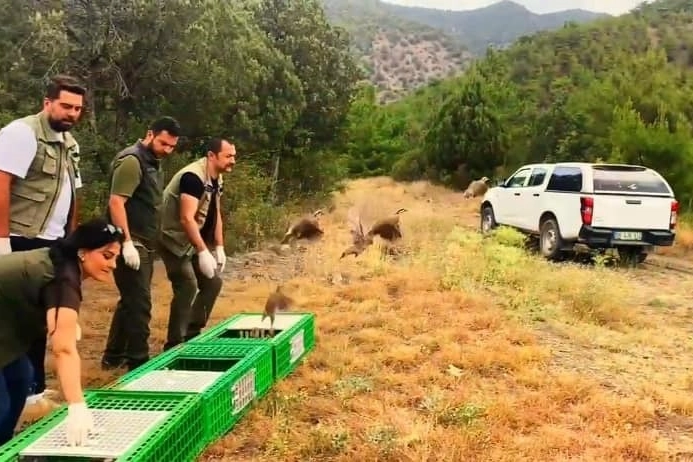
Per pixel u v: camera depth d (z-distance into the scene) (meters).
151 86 12.47
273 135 19.09
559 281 9.85
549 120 25.97
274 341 5.67
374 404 5.44
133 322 5.79
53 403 5.10
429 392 5.73
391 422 5.05
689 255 14.48
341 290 9.25
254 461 4.50
